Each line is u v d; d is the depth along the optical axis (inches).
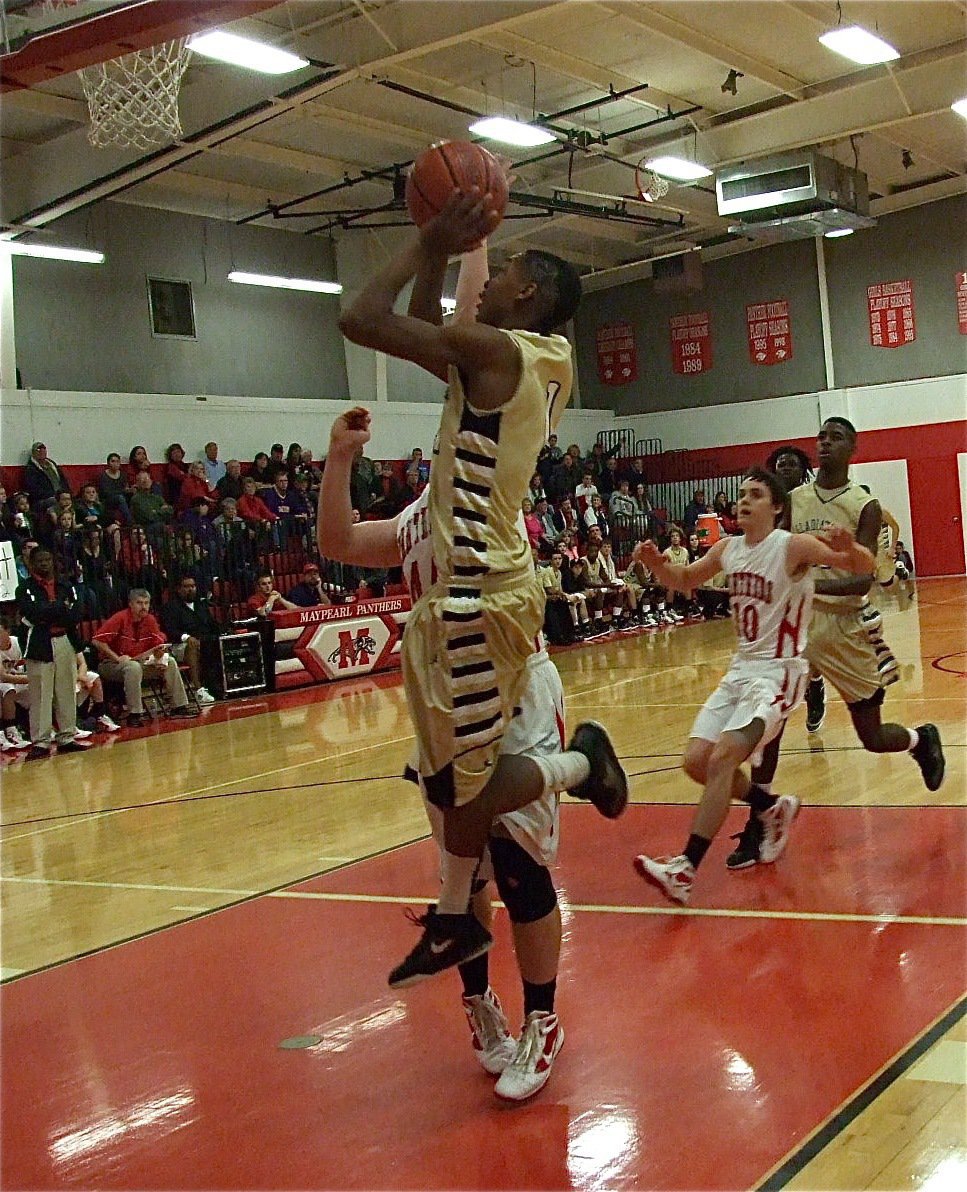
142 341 727.7
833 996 139.2
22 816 311.0
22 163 617.3
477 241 105.2
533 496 773.9
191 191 721.6
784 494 189.9
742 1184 98.9
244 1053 137.6
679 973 151.1
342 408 796.0
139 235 729.0
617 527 846.5
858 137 776.9
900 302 920.3
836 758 289.3
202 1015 151.2
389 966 164.2
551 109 687.7
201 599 563.2
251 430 738.8
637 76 649.6
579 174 780.6
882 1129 106.3
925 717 331.0
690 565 197.0
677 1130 109.5
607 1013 139.6
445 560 107.4
